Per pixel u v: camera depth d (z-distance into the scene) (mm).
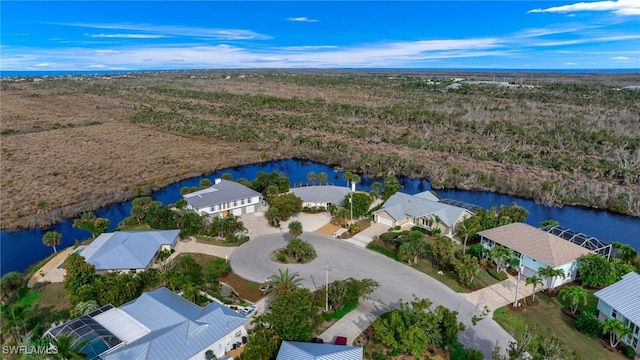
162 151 122938
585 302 43281
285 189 83688
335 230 69125
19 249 66125
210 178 105188
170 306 41656
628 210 80125
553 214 81375
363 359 38344
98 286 45781
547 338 37781
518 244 54969
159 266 56719
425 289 50688
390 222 70375
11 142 128250
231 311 42000
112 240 59406
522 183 92500
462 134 137750
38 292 50562
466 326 43250
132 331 38969
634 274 45031
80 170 102750
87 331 37781
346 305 46531
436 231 64875
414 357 38375
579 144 118500
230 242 64625
